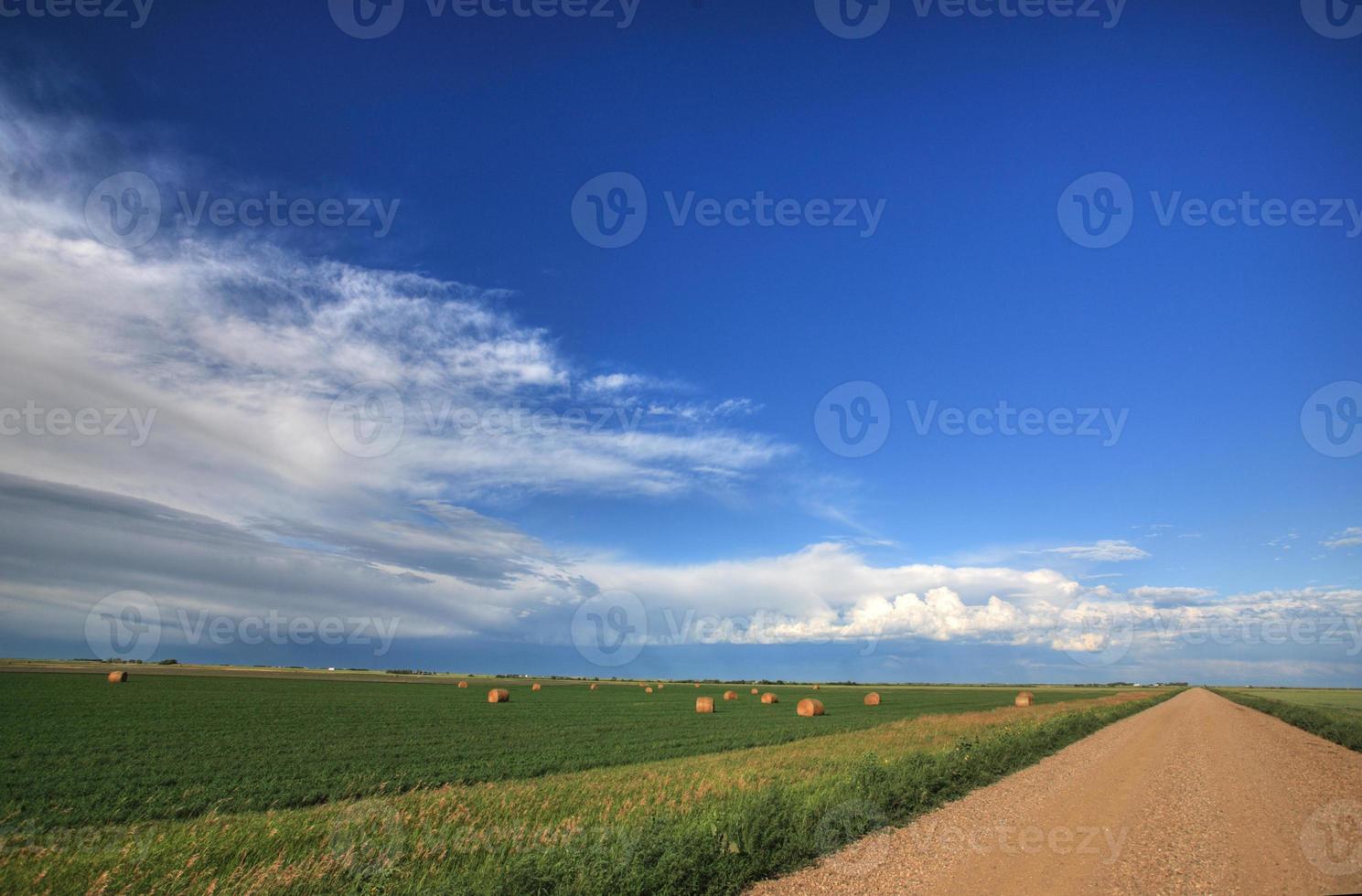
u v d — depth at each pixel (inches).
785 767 781.9
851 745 1038.4
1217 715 1991.9
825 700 3031.5
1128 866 399.2
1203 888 360.5
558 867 335.9
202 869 351.6
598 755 1028.5
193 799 670.5
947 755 751.7
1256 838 466.0
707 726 1561.3
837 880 373.1
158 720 1428.4
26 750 972.6
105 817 585.9
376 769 870.4
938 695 4079.7
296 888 332.5
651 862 358.9
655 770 789.9
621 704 2456.9
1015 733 1026.1
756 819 418.9
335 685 3326.8
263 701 2069.4
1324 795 650.2
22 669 3540.8
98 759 906.1
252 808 646.5
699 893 348.5
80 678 2881.4
